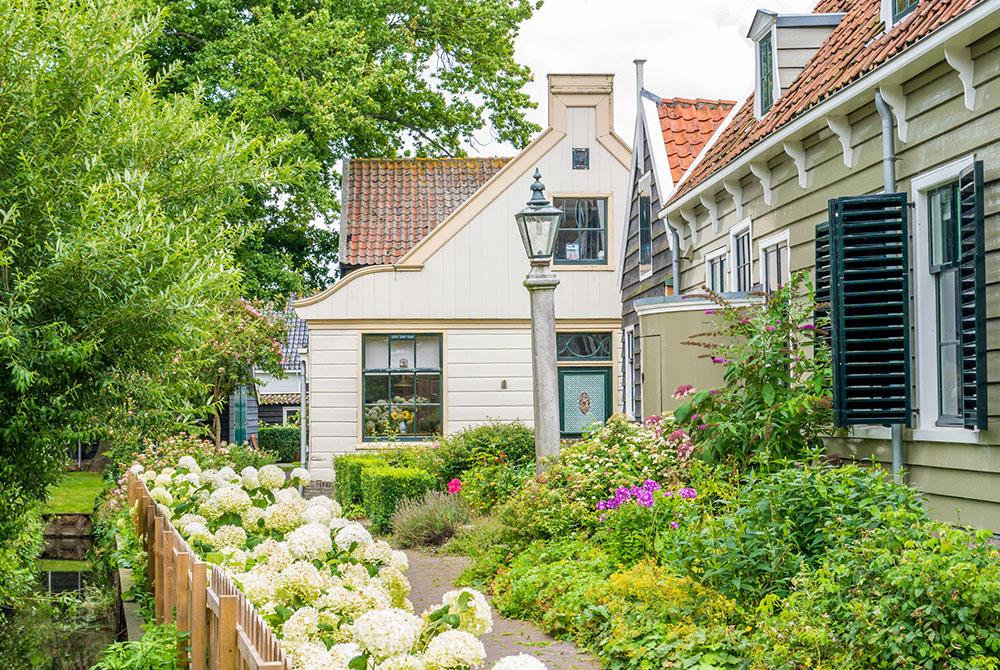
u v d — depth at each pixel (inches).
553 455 485.1
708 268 553.0
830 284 348.2
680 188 584.7
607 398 874.8
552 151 874.1
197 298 340.2
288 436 1556.3
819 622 237.6
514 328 863.7
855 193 370.9
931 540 236.5
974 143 296.5
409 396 855.7
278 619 197.3
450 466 707.4
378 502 600.1
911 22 334.6
